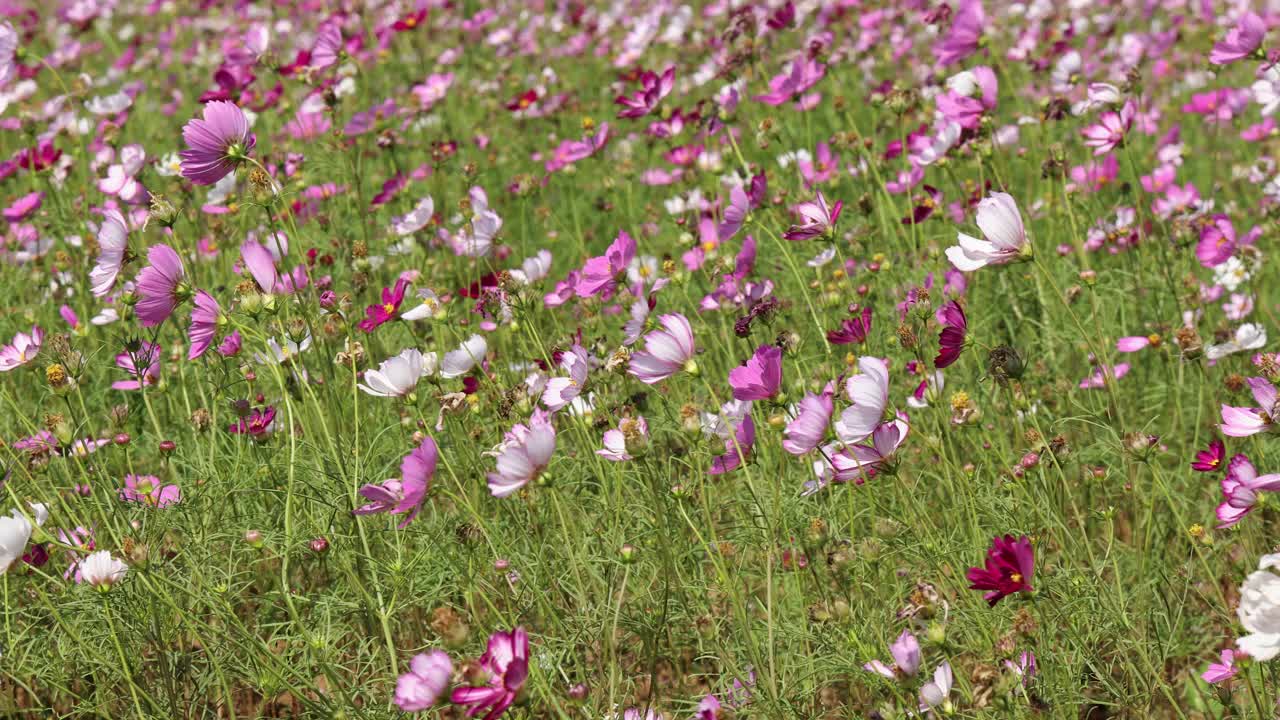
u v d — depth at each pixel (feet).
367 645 9.42
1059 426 10.39
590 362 9.80
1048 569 9.52
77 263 12.08
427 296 10.08
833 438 9.04
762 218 11.91
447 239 11.78
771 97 12.18
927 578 9.60
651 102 11.88
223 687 9.21
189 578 9.52
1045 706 8.75
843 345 10.74
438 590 9.53
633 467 9.94
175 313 11.04
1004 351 9.35
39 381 10.87
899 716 8.75
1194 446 10.24
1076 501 10.32
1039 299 11.04
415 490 9.05
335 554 9.64
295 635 9.52
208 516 9.80
